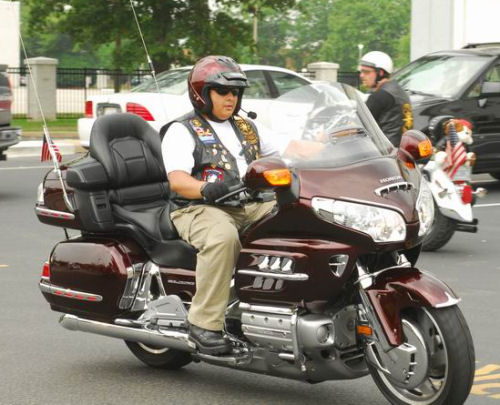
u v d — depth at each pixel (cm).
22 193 1477
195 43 2539
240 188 517
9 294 835
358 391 570
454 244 1086
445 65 1490
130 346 626
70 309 593
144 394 568
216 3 2644
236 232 529
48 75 3000
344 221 483
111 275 569
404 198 491
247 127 559
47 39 8362
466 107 1423
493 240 1114
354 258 486
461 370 477
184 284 554
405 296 481
